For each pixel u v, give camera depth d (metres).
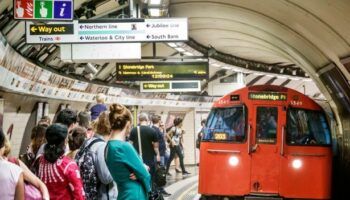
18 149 13.35
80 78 15.77
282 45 14.91
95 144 5.78
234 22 14.08
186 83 16.22
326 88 13.66
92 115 8.29
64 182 5.29
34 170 5.40
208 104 26.62
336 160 12.37
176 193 13.89
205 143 10.73
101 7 11.88
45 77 12.92
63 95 15.09
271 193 10.37
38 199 4.98
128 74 14.91
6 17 9.02
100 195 5.71
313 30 10.68
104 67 16.98
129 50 11.57
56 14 8.82
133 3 11.39
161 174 6.93
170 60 16.23
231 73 23.02
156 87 16.27
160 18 10.41
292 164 10.40
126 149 5.08
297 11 10.11
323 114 10.59
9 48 9.54
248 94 10.62
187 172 19.52
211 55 18.81
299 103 10.55
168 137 18.14
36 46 11.41
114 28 10.31
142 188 5.14
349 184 12.64
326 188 10.37
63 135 5.36
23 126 13.34
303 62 14.91
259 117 10.55
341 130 13.70
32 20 8.80
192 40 16.66
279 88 10.59
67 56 11.55
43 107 14.05
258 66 22.34
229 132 10.60
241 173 10.43
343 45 10.00
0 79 9.90
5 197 4.59
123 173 5.05
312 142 10.46
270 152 10.44
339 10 8.35
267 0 10.45
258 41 16.30
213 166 10.59
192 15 13.64
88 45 11.56
